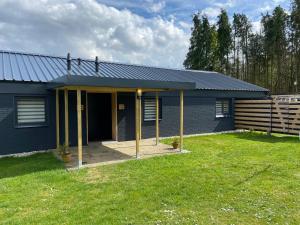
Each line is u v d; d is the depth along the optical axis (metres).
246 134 14.78
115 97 12.57
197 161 8.41
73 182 6.45
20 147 10.04
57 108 10.35
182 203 5.14
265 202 5.14
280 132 14.22
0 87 9.50
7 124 9.74
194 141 12.46
